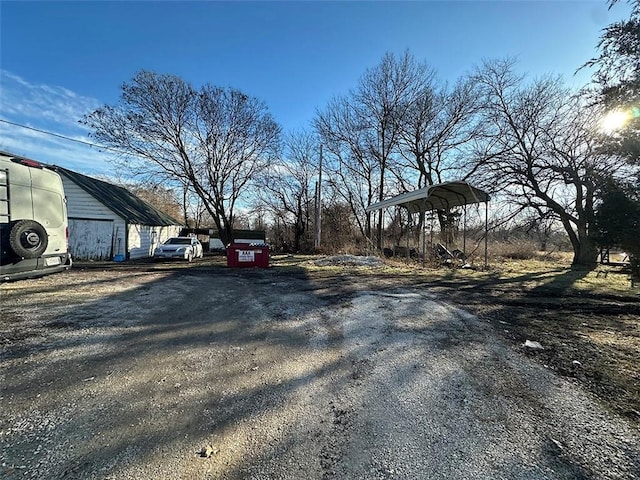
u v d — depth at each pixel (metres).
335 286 8.30
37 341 4.02
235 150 24.80
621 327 4.80
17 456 2.00
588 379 3.05
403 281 9.27
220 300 6.52
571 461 1.96
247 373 3.19
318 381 3.02
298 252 25.12
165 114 21.73
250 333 4.43
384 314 5.41
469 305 6.17
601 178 7.61
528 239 20.77
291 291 7.57
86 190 16.81
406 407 2.57
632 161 7.05
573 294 7.52
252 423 2.36
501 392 2.80
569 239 16.31
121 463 1.95
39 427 2.30
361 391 2.82
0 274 6.17
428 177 23.06
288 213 29.47
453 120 21.81
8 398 2.69
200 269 12.17
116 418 2.41
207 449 2.07
